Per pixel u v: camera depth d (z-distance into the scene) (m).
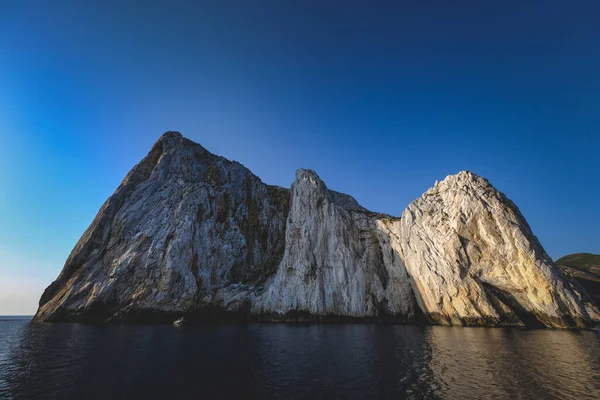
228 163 105.50
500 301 59.56
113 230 84.25
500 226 61.62
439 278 63.69
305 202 81.31
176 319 68.88
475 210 64.69
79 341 40.75
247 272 87.00
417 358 29.86
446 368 26.09
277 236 98.69
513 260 59.19
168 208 85.62
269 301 72.00
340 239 76.56
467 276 61.53
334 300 70.75
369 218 80.56
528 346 35.94
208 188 91.81
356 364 27.59
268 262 91.38
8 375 24.67
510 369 25.73
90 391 20.94
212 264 80.81
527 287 57.72
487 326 57.00
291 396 19.61
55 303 74.69
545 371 25.11
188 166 98.94
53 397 20.03
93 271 77.75
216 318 72.31
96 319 69.75
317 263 74.69
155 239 78.56
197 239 81.12
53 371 25.78
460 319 59.75
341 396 19.61
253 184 105.75
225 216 93.19
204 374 24.56
